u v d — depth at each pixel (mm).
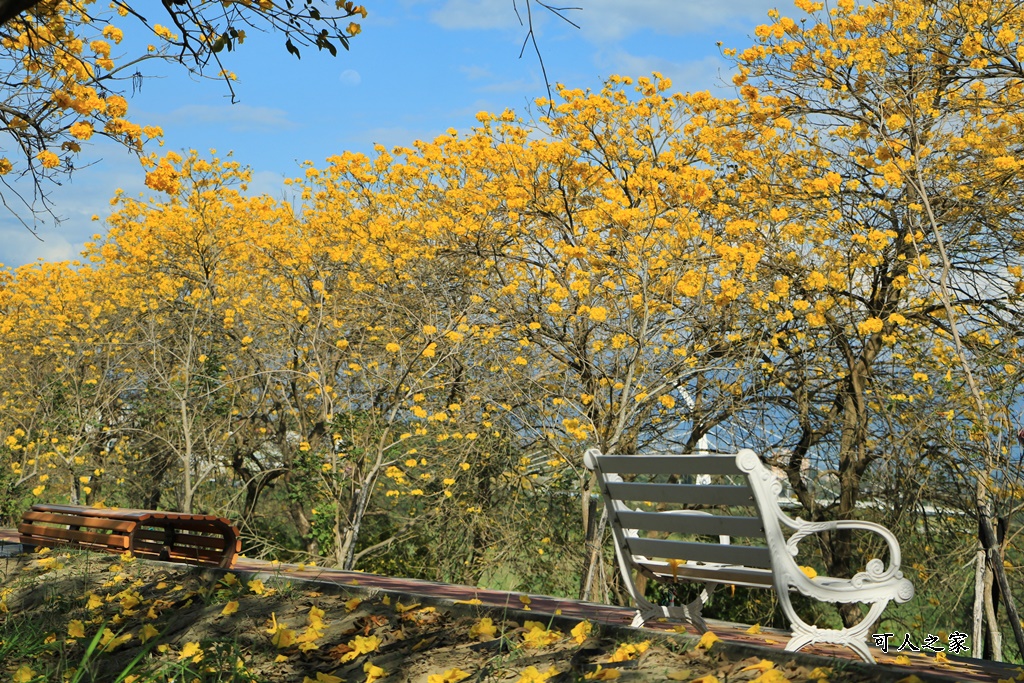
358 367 11984
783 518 3479
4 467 13531
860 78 10156
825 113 10445
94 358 14688
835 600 3496
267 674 3850
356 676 3713
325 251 13500
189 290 14953
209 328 13719
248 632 4430
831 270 9906
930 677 3020
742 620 11164
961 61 9836
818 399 11047
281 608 4809
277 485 14852
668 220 10500
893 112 9828
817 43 10359
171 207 14016
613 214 9859
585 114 11203
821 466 10664
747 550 3664
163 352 14078
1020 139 9719
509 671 3527
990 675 3717
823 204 10016
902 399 9633
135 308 14289
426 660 3762
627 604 10742
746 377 9969
